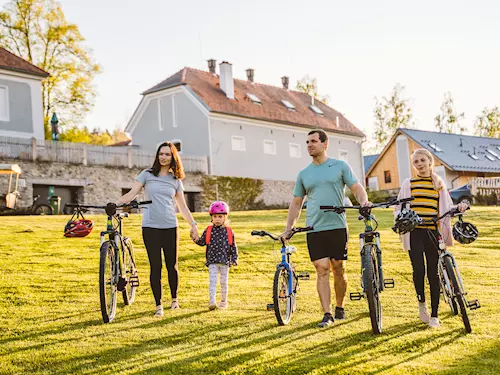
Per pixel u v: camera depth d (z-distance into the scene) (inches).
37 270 410.3
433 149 1950.1
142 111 1628.9
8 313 295.1
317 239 268.8
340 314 277.9
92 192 1179.9
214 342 238.8
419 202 272.7
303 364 207.5
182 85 1518.2
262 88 1779.0
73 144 1160.2
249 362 211.0
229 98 1579.7
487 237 613.3
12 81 1195.3
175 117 1555.1
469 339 237.1
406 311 296.5
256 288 372.8
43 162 1110.4
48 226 657.6
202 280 401.4
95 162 1191.6
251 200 1528.1
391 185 2087.8
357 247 542.0
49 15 1643.7
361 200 268.4
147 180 298.7
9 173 979.9
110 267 280.2
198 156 1417.3
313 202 270.2
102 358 220.5
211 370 204.7
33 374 205.3
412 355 217.0
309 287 370.0
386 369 201.2
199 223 760.3
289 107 1755.7
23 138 1091.9
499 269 427.8
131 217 797.2
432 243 267.0
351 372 198.8
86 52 1694.1
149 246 294.0
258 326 265.3
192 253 503.8
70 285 366.9
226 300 311.9
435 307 261.3
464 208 258.4
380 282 260.7
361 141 1898.4
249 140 1567.4
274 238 276.2
